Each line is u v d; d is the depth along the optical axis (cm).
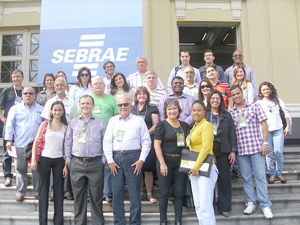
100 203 314
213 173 286
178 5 649
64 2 611
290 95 632
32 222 338
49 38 603
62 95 378
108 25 605
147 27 620
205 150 279
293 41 647
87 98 323
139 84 453
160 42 633
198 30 895
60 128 334
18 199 363
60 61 596
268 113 414
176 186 315
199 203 289
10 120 375
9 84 670
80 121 326
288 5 655
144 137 321
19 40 682
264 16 654
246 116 344
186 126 325
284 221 335
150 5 643
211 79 410
